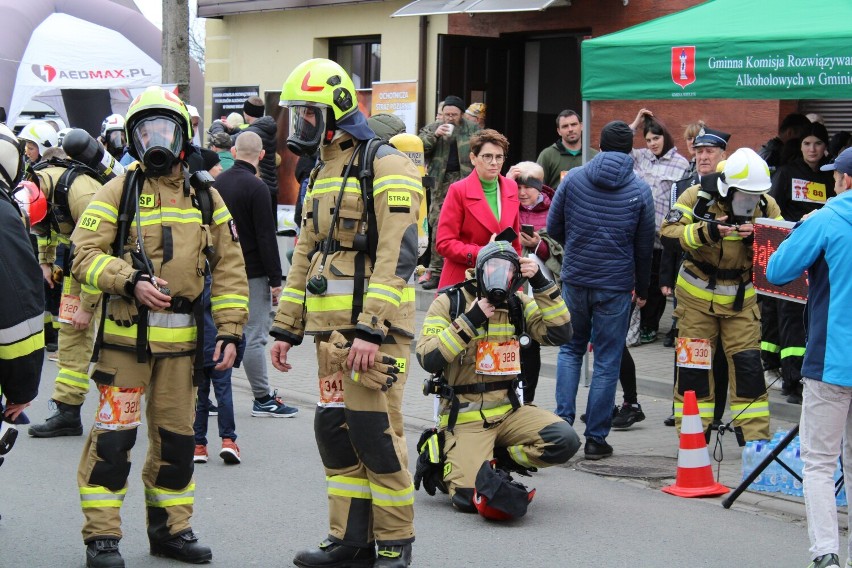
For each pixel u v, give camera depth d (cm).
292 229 1427
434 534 592
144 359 509
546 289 614
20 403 469
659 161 1116
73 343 802
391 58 1603
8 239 455
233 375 1059
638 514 636
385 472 491
